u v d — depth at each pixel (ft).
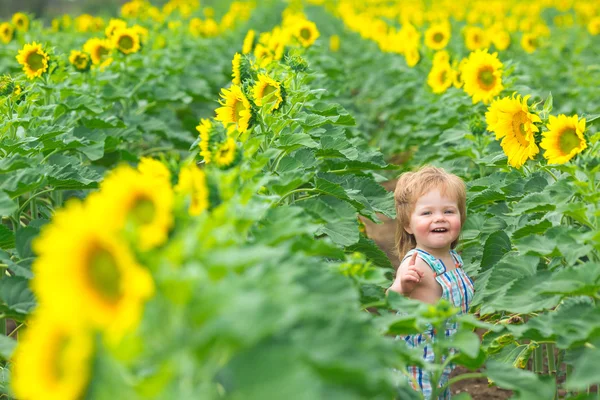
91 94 35.88
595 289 15.21
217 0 124.98
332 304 11.67
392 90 55.26
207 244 10.76
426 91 49.47
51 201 30.96
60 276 8.87
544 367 25.64
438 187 21.52
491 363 15.01
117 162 34.71
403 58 61.52
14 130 26.76
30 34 55.67
